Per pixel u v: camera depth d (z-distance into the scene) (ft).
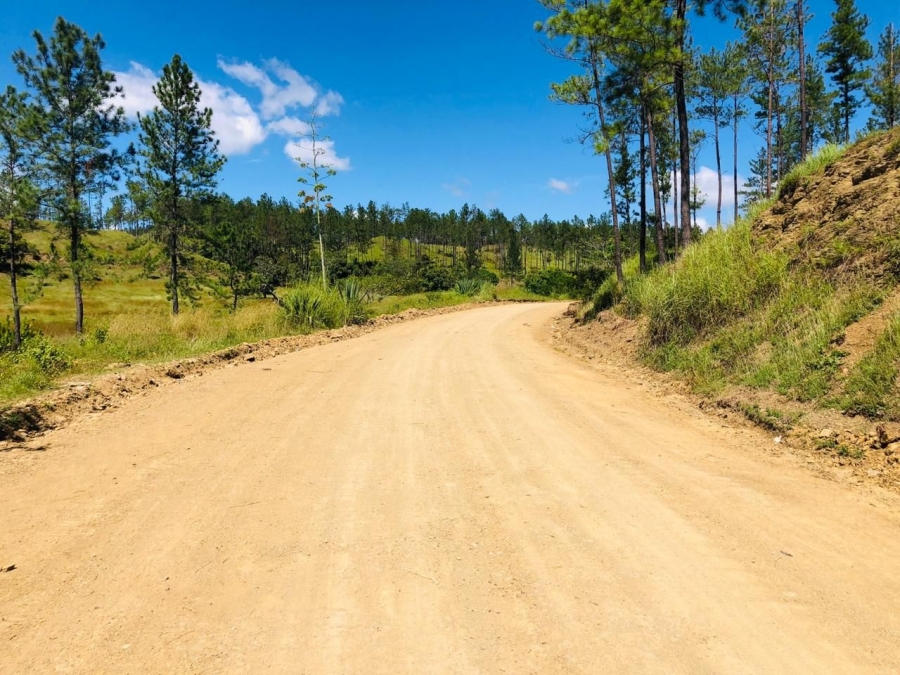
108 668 8.04
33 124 78.64
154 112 91.15
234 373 32.19
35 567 10.87
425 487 15.10
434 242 435.12
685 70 51.88
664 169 79.71
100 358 36.58
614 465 16.92
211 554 11.40
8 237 80.59
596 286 76.33
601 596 9.92
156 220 91.50
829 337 22.97
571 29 52.47
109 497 14.32
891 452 16.62
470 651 8.41
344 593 9.99
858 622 9.15
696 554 11.46
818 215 32.19
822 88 104.94
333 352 41.75
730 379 25.93
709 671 7.98
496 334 55.88
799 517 13.29
